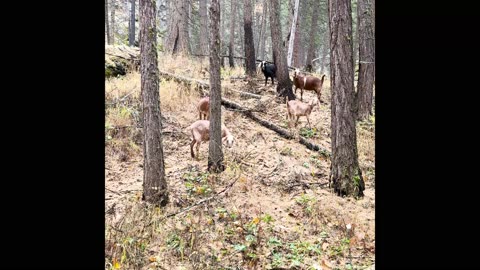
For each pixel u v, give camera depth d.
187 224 5.81
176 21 16.27
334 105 7.33
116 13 26.86
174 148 8.84
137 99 10.30
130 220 5.55
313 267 4.95
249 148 9.02
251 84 12.88
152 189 6.36
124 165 7.94
